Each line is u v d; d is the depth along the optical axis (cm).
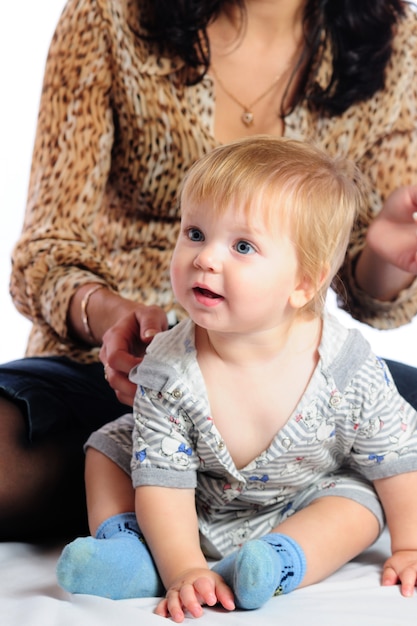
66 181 220
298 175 153
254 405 158
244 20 224
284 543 148
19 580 152
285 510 169
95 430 187
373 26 227
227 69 226
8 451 174
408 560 155
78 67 221
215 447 158
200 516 169
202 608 139
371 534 162
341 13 226
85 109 221
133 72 219
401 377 203
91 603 136
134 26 221
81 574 141
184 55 219
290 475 163
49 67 226
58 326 207
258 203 148
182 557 147
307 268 153
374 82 225
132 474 159
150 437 158
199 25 219
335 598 144
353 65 223
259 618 133
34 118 374
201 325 150
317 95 224
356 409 160
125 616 130
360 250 226
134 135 220
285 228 150
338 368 159
